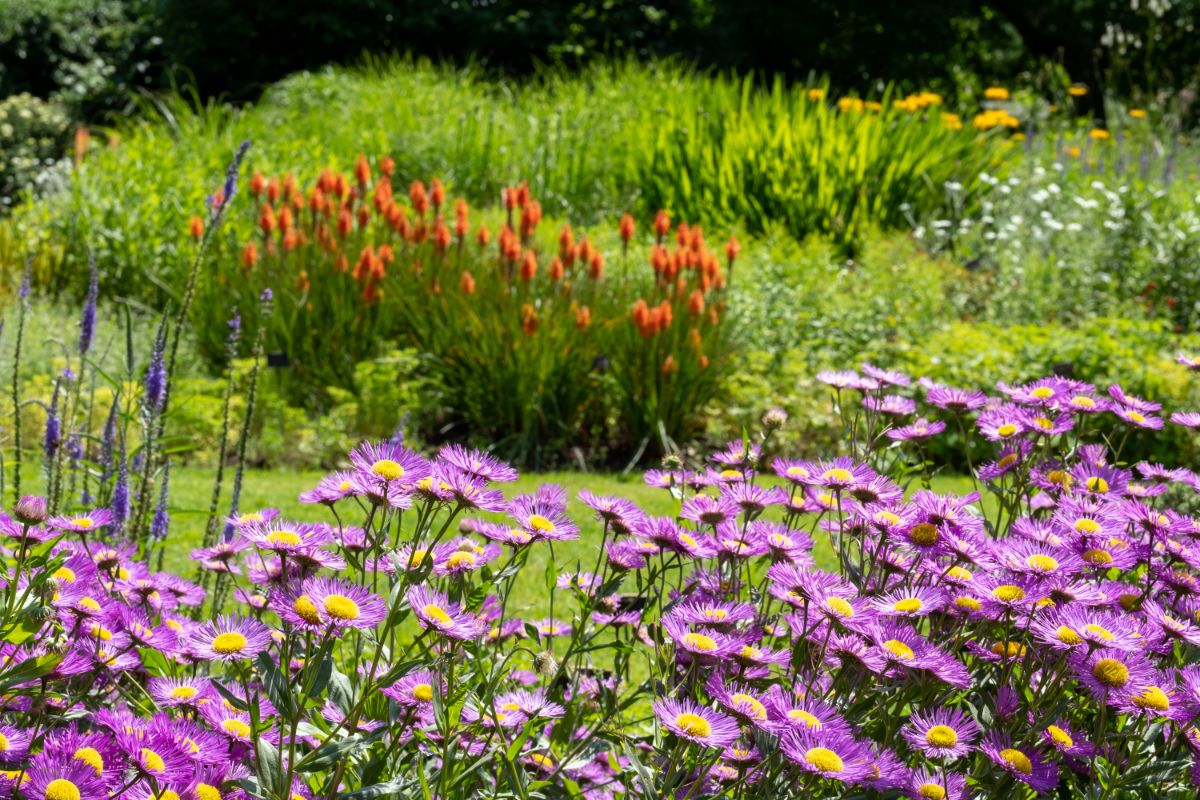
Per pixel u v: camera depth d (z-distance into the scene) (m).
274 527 1.71
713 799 1.76
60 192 11.09
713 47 20.80
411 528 3.11
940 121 12.66
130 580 2.20
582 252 7.41
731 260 7.46
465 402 7.49
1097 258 9.78
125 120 15.60
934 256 10.62
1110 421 6.96
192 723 1.67
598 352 7.38
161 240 9.43
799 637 1.98
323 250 7.95
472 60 17.89
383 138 12.58
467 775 1.75
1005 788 1.83
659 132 12.31
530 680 2.40
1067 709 2.02
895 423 2.51
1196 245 9.65
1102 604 1.94
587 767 2.21
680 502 2.31
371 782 1.70
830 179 11.36
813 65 20.75
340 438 6.92
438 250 7.75
